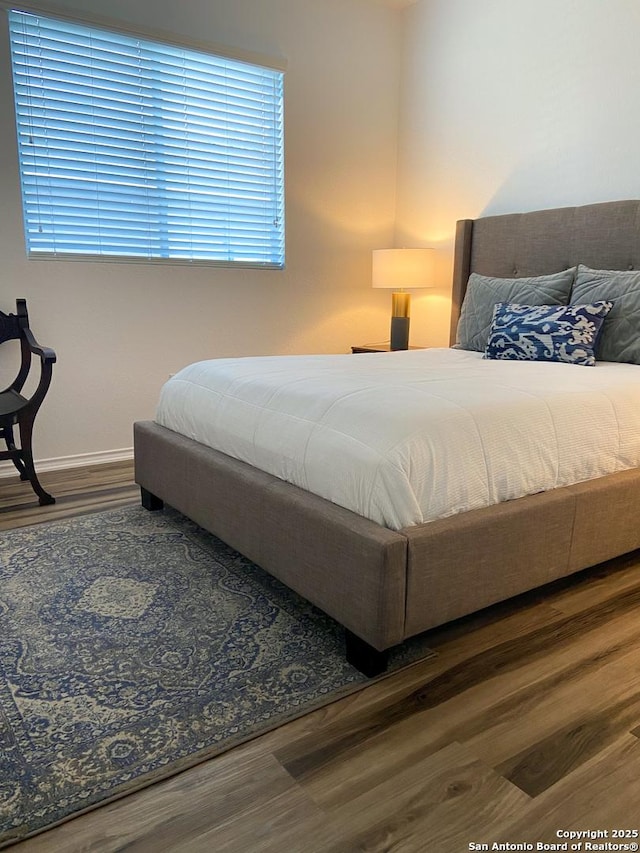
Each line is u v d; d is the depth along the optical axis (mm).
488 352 2922
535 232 3352
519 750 1307
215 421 2242
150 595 1970
